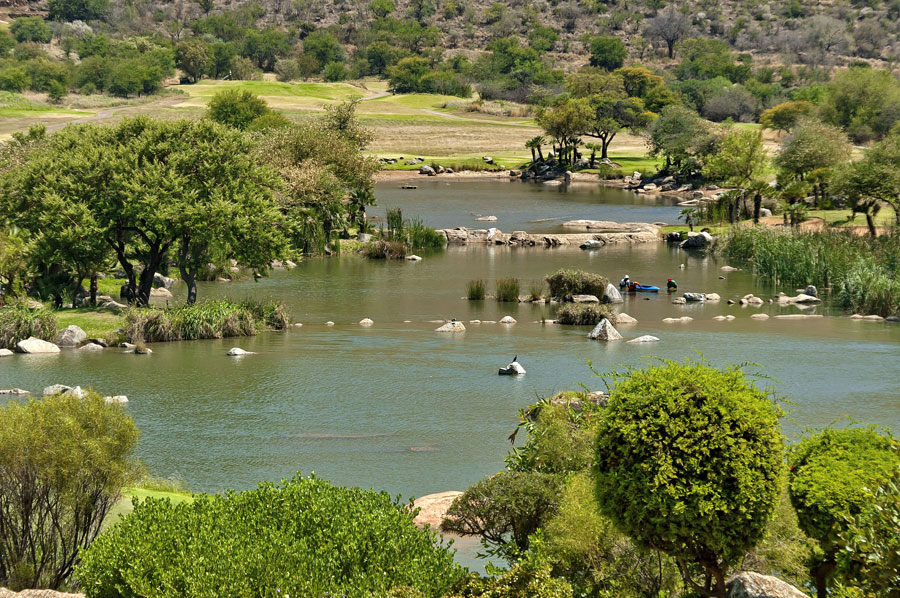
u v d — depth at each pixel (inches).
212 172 4015.8
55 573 1245.7
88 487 1278.3
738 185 7253.9
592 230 7372.1
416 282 5083.7
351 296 4628.4
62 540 1258.6
